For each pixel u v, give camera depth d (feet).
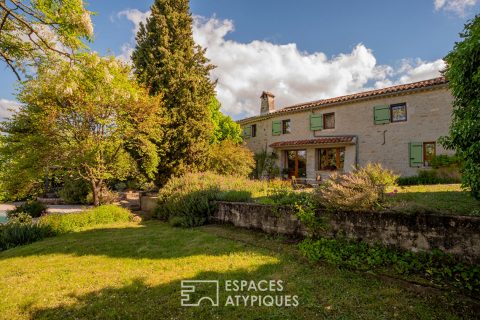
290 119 60.80
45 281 13.91
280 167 60.44
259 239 20.24
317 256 15.12
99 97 29.60
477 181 12.34
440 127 39.78
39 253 19.67
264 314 9.91
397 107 45.06
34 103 30.68
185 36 48.73
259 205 22.61
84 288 12.88
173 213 30.45
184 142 44.86
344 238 16.66
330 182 18.60
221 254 17.07
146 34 47.73
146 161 39.81
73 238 24.25
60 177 37.76
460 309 9.40
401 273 12.34
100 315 10.32
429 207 14.57
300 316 9.62
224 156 47.88
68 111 31.65
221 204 26.96
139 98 34.65
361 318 9.28
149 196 40.81
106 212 32.35
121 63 35.17
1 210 52.19
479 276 11.02
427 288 10.79
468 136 12.64
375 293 10.93
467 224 12.02
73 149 31.73
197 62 49.75
